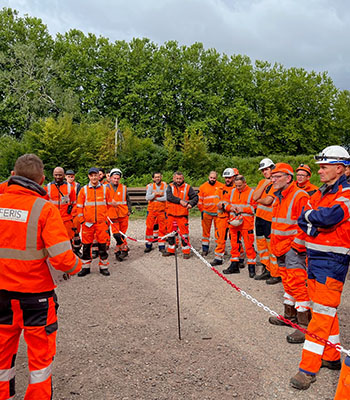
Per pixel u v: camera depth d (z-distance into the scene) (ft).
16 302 8.98
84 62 121.49
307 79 149.59
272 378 12.26
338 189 11.76
